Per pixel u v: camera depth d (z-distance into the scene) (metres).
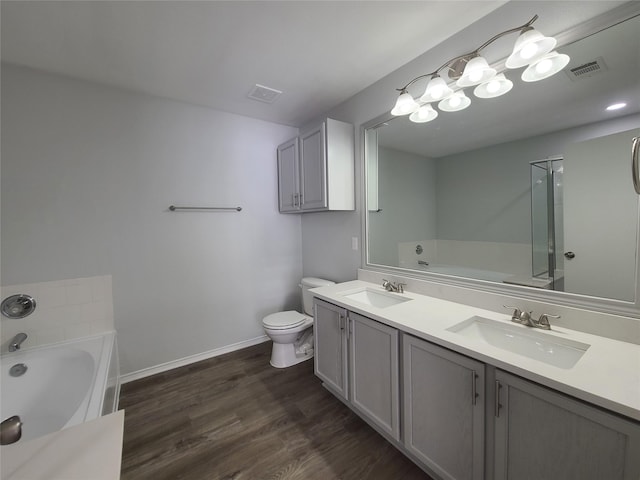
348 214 2.59
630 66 1.14
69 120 2.05
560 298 1.35
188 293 2.60
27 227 1.93
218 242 2.75
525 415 1.01
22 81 1.90
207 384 2.28
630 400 0.80
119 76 2.07
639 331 1.13
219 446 1.64
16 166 1.90
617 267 1.20
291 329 2.46
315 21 1.55
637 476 0.79
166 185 2.45
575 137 1.30
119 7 1.41
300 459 1.55
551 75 1.35
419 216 2.00
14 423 0.70
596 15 1.19
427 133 1.92
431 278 1.94
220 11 1.46
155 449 1.62
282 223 3.14
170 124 2.46
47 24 1.52
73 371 1.90
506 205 1.56
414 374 1.40
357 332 1.73
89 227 2.14
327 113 2.74
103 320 2.21
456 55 1.68
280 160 2.97
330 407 1.98
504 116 1.54
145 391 2.18
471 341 1.22
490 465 1.12
